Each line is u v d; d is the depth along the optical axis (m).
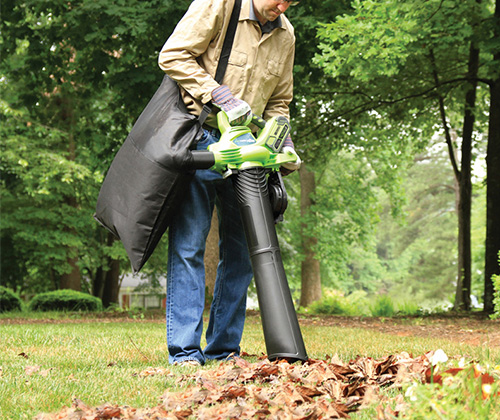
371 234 24.14
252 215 2.98
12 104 15.71
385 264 48.50
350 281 42.75
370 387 2.06
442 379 1.87
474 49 12.35
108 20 9.68
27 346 4.31
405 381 2.13
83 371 2.91
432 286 38.44
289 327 2.77
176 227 3.30
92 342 4.66
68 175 15.76
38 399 2.15
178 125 3.10
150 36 10.64
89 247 20.06
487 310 11.41
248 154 3.03
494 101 11.73
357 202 23.08
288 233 23.66
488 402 1.67
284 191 3.15
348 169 23.89
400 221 23.14
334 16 10.02
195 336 3.22
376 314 14.98
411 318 11.04
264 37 3.26
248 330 6.82
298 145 14.16
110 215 3.25
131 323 8.46
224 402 2.05
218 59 3.23
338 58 9.16
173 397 2.05
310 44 10.50
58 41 10.91
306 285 23.30
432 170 37.78
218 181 3.31
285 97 3.51
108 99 16.12
